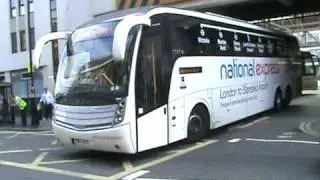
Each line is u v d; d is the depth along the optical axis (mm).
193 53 12906
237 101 15484
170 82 11820
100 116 10594
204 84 13367
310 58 27719
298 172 9125
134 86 10609
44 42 12195
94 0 24484
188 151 11891
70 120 11109
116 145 10477
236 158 10719
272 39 19453
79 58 11344
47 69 36562
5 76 41844
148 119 10977
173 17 12188
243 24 16406
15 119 26547
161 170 9828
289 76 21734
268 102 18688
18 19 40375
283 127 15594
